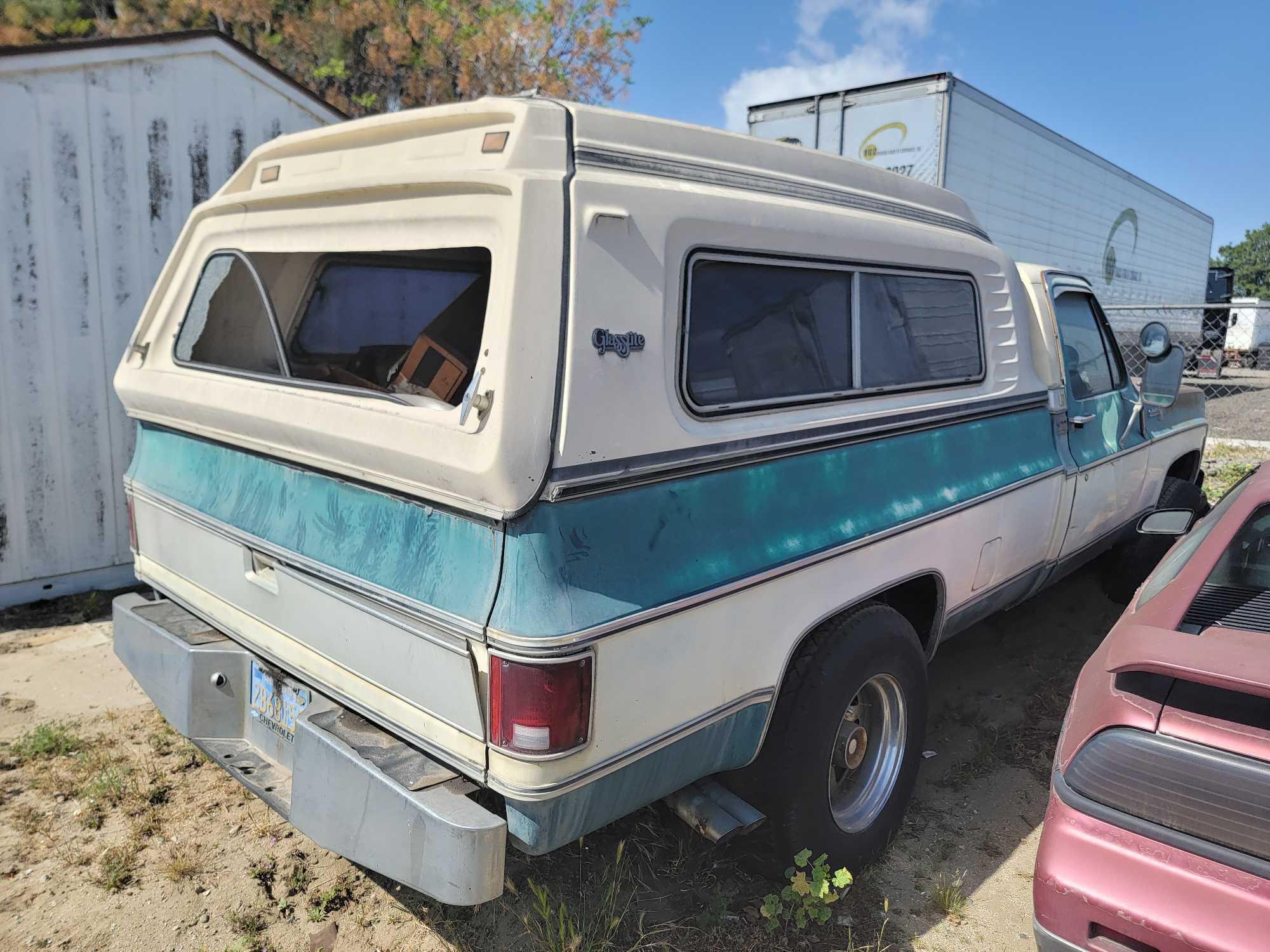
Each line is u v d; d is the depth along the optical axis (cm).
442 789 209
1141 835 192
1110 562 511
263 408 250
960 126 1020
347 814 220
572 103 221
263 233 282
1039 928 203
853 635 275
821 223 272
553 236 200
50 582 530
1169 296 2003
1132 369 1289
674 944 268
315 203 263
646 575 212
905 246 309
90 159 512
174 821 323
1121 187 1576
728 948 268
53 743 364
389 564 220
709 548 229
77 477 531
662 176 230
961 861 312
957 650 487
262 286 281
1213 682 191
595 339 203
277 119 589
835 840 283
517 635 190
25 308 500
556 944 259
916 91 1006
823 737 268
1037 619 527
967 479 332
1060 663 470
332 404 233
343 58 1294
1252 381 2130
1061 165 1314
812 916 268
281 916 279
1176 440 523
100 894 286
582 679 196
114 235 527
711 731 236
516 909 281
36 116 491
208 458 288
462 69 1258
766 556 243
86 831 317
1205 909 180
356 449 221
